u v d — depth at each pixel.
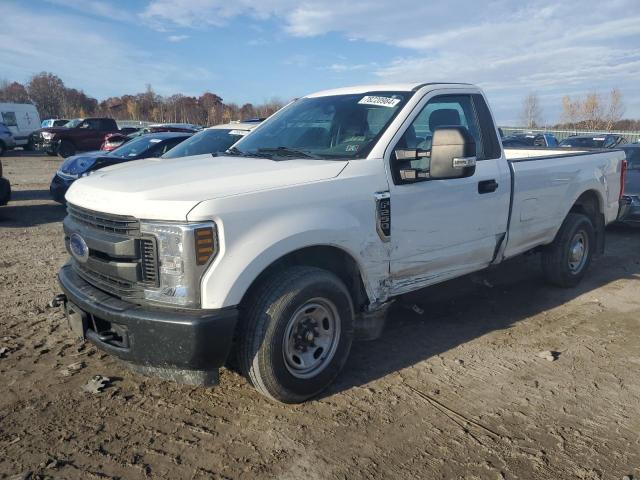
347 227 3.55
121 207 3.15
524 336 4.76
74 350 4.29
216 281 3.02
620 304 5.64
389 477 2.87
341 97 4.65
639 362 4.27
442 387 3.83
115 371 3.96
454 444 3.16
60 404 3.50
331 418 3.41
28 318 4.94
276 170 3.52
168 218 3.01
